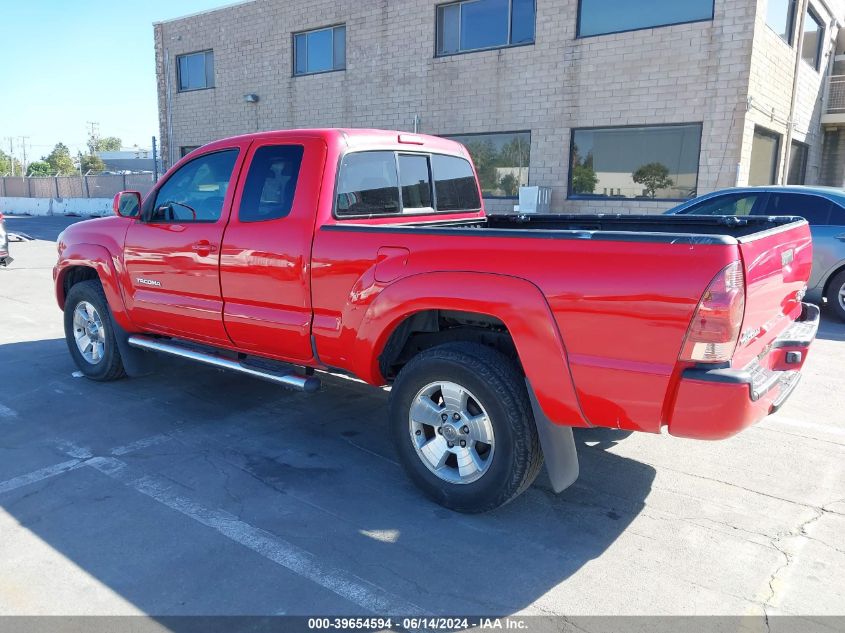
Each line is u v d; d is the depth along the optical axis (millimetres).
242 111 19188
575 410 3064
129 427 4711
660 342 2793
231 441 4480
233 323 4340
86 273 5891
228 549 3160
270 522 3418
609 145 13039
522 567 3039
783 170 13859
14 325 7961
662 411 2859
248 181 4227
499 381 3256
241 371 4383
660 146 12477
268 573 2971
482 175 14750
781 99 13180
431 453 3594
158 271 4789
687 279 2709
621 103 12648
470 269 3236
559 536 3316
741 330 2803
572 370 3012
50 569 2990
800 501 3680
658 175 12586
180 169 4691
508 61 13875
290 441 4500
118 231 5117
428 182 4906
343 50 16766
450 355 3398
